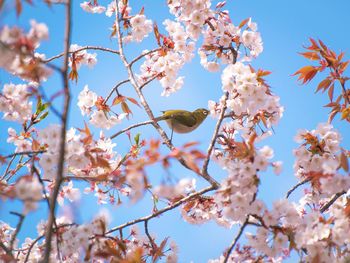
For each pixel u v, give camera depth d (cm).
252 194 454
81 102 644
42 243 562
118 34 675
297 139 526
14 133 585
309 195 544
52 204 379
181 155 386
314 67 565
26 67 377
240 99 541
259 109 571
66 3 375
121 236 545
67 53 370
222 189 456
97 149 479
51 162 457
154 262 550
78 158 467
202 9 655
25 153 472
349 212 473
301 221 460
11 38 381
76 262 533
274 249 461
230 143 576
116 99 634
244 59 643
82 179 466
